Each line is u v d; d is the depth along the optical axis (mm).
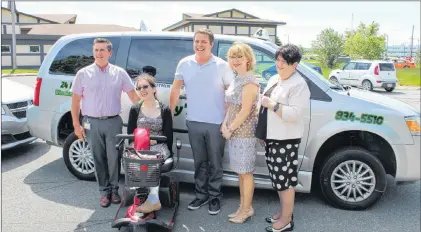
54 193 4535
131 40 4633
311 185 4516
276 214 3934
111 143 4035
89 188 4707
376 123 4023
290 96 3334
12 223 3768
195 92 3863
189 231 3676
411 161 4059
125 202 3785
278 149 3451
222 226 3797
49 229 3664
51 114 4871
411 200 4547
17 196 4430
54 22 43531
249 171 3746
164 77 4453
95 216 3959
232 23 28922
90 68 3951
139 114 3934
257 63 4297
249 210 3902
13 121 5602
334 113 4039
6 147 5582
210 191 4086
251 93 3521
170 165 3664
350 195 4207
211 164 4012
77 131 4094
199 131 3914
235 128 3594
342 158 4098
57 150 6375
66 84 4781
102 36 4750
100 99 3924
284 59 3291
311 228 3785
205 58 3805
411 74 29062
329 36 34031
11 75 23875
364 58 33844
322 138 4047
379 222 3938
